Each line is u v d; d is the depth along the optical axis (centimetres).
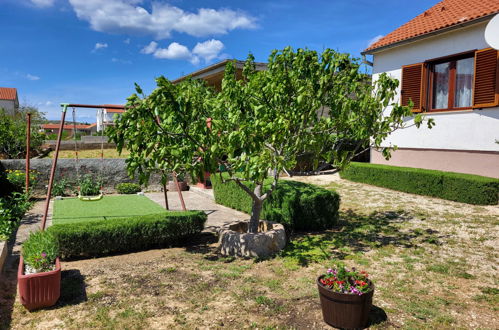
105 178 1346
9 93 4862
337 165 662
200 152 525
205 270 548
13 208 870
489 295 459
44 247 463
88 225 608
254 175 504
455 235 716
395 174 1177
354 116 653
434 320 393
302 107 556
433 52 1179
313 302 436
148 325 382
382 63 1381
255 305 428
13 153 1692
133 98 484
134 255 625
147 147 495
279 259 596
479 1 1173
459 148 1102
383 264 571
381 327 377
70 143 2123
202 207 1075
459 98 1121
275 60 627
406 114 664
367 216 888
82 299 445
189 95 497
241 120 602
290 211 762
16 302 439
